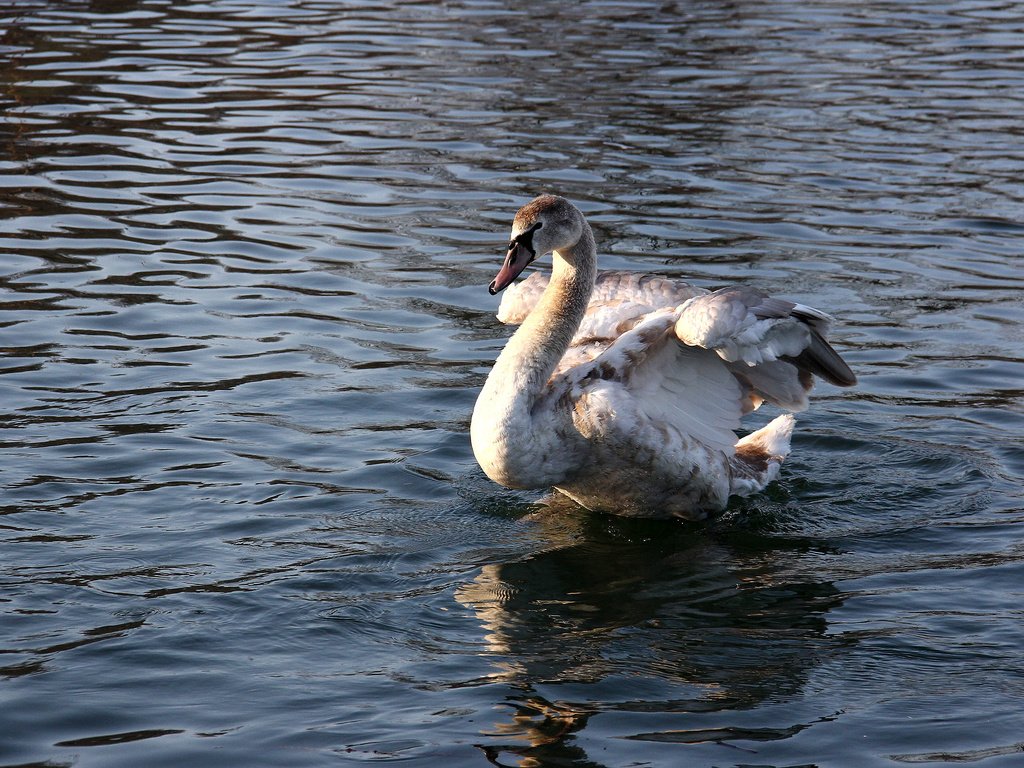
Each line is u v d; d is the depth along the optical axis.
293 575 8.23
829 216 16.02
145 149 18.00
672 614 7.97
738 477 9.77
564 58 23.77
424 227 15.41
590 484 9.42
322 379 11.48
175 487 9.40
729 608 8.05
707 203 16.36
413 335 12.53
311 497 9.40
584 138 18.92
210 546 8.59
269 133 18.88
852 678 7.18
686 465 9.24
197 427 10.41
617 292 10.09
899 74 23.08
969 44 25.53
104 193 16.20
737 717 6.77
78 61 22.42
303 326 12.61
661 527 9.45
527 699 6.89
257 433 10.39
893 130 19.69
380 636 7.56
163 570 8.21
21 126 18.75
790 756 6.41
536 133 19.12
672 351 9.27
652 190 16.77
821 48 24.98
